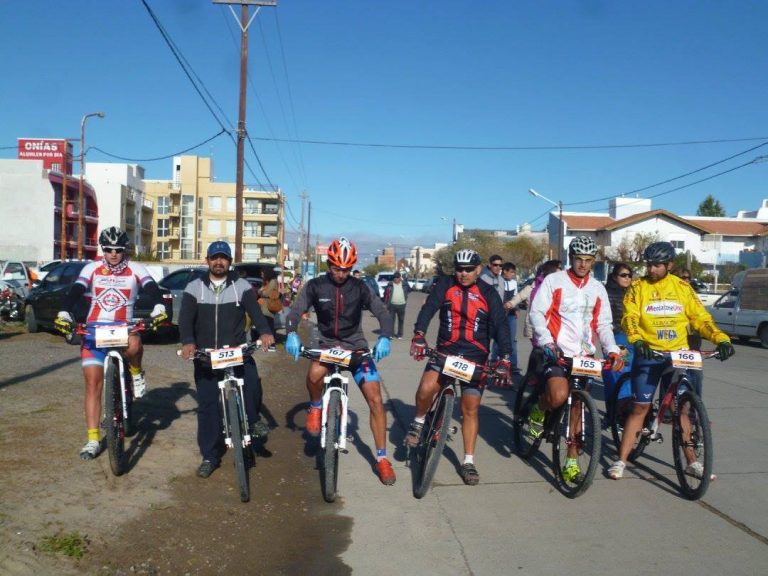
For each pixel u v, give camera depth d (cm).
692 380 654
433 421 536
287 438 704
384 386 998
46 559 380
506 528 464
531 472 588
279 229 7656
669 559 414
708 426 497
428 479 511
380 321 546
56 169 5391
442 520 480
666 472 586
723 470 588
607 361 540
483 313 536
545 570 402
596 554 422
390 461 619
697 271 4488
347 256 532
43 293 1424
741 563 409
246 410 553
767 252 4388
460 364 511
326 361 528
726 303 1952
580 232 5803
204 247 7756
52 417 662
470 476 552
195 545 424
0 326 1595
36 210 4838
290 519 480
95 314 561
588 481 500
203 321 543
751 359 1478
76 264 1434
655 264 546
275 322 1483
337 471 555
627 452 569
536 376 591
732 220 5953
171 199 7575
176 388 861
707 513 490
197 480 537
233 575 393
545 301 559
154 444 614
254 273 1510
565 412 540
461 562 413
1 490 468
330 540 446
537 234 8594
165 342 1384
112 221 6022
